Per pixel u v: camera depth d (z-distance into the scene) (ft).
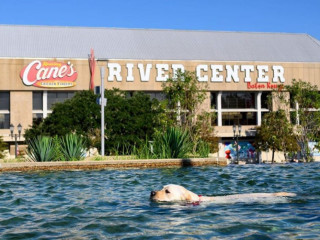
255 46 249.34
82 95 159.94
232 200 30.58
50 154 77.92
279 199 30.81
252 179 46.93
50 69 208.64
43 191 39.29
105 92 160.86
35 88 207.51
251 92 232.32
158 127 154.81
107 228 22.62
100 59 200.03
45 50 220.43
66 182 47.60
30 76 206.49
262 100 234.58
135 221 24.27
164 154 78.64
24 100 207.41
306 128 181.47
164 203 30.04
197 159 73.41
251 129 222.48
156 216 25.59
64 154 79.41
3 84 204.74
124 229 22.36
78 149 80.07
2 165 66.69
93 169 68.90
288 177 48.16
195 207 28.27
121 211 27.48
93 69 211.20
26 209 29.07
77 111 152.56
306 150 178.50
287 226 22.22
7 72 205.16
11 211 28.35
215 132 195.93
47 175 58.34
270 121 189.57
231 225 22.72
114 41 235.61
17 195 36.55
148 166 71.72
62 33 237.25
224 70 224.74
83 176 55.62
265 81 227.81
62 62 210.18
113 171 63.93
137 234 21.20
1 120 209.56
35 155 78.69
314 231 20.99
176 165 72.64
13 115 206.18
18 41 224.53
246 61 227.61
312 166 66.33
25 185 45.01
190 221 24.03
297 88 188.55
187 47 239.09
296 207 27.73
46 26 241.14
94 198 33.78
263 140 191.83
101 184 44.93
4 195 36.65
